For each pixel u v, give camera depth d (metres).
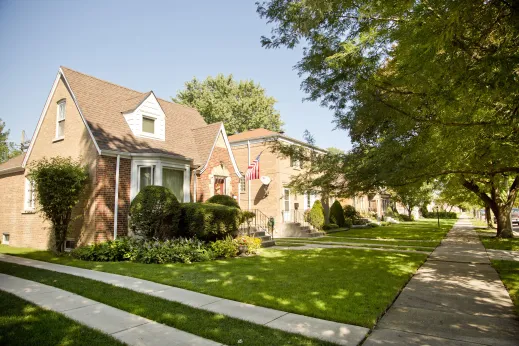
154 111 15.35
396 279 7.52
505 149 7.50
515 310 5.46
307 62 6.90
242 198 24.14
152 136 15.09
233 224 12.66
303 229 21.36
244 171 24.41
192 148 16.53
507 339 4.26
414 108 6.08
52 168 11.66
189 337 4.28
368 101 6.57
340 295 6.16
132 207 11.30
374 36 5.60
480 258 11.18
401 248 14.14
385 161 8.23
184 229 12.30
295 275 7.92
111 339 4.18
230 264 9.62
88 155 12.55
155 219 11.18
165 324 4.77
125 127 14.29
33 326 4.61
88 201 12.21
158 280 7.39
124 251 10.70
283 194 23.34
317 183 11.06
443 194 27.86
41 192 11.52
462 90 4.55
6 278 7.81
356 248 14.05
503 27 4.33
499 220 18.83
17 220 15.59
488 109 5.93
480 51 4.59
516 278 7.74
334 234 22.83
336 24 6.42
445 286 7.17
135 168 13.02
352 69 6.28
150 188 11.46
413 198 35.50
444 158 7.84
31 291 6.57
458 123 6.01
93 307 5.56
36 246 14.26
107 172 12.27
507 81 4.00
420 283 7.45
